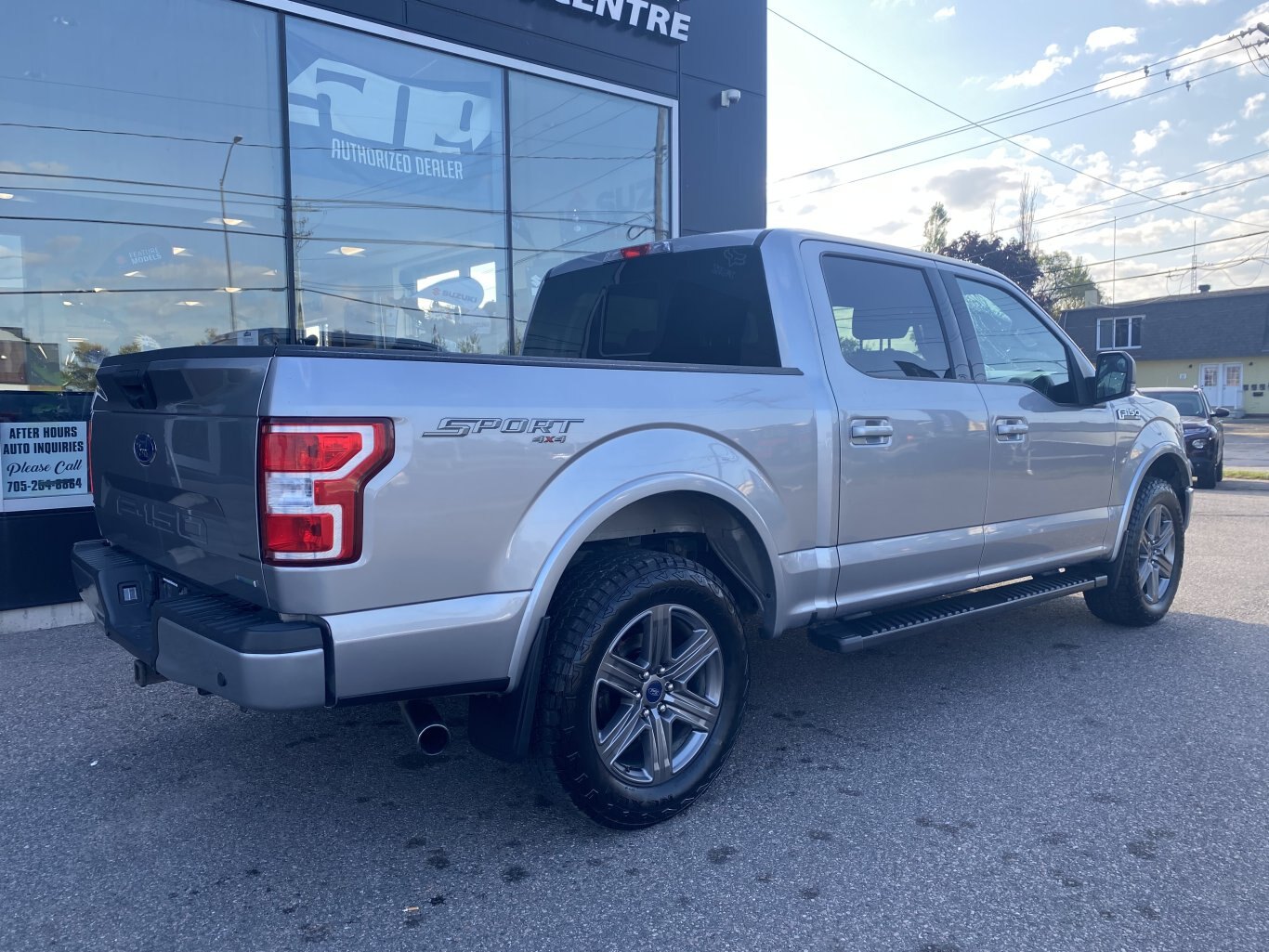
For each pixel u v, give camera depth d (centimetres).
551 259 883
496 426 274
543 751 293
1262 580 729
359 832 316
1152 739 397
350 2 725
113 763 374
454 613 267
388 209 775
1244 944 251
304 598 245
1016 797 341
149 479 309
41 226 626
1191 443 1449
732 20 979
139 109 657
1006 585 482
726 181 989
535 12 830
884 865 293
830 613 379
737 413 339
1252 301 4781
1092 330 5203
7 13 606
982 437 435
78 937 256
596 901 273
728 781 357
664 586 309
